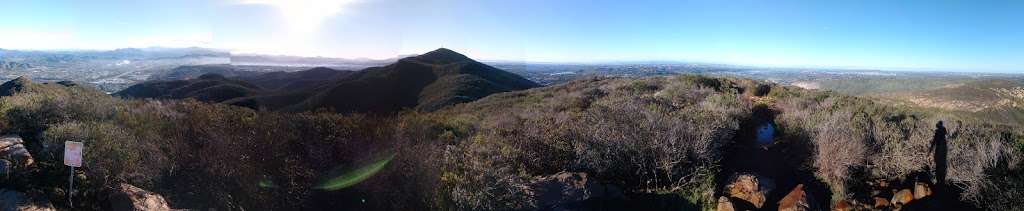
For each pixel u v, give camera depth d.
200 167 6.47
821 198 5.61
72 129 6.58
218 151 6.63
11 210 4.58
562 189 5.53
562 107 13.55
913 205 5.22
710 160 6.28
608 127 7.02
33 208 4.70
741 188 5.60
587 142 6.75
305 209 6.15
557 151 6.84
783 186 5.88
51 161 5.84
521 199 5.36
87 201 5.20
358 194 6.36
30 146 6.43
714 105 10.27
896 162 5.91
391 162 6.57
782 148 7.31
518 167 6.25
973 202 5.25
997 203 5.05
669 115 8.55
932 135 6.89
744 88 17.64
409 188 6.26
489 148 6.68
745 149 7.39
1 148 5.92
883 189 5.62
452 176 5.74
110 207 5.20
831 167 5.89
